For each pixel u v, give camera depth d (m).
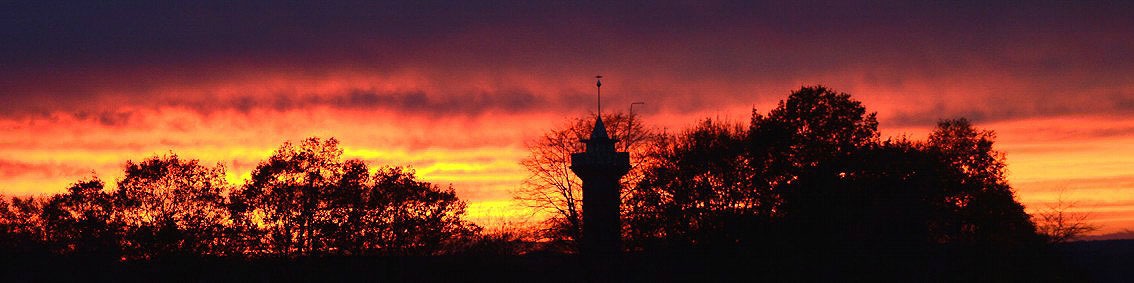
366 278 86.06
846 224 62.22
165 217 84.38
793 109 72.88
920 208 64.38
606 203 65.69
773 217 63.75
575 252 65.69
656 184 66.00
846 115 72.31
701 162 66.75
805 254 60.53
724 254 61.97
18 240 85.81
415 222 85.50
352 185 86.94
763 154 69.00
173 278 83.06
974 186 72.81
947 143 78.69
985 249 65.19
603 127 67.94
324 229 84.06
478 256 80.62
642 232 64.62
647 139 69.81
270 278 84.38
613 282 64.00
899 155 68.44
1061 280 65.88
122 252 83.69
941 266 62.88
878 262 60.66
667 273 62.94
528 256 75.44
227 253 83.38
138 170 85.44
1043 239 66.12
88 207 84.75
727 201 65.62
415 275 85.62
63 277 84.50
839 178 66.81
